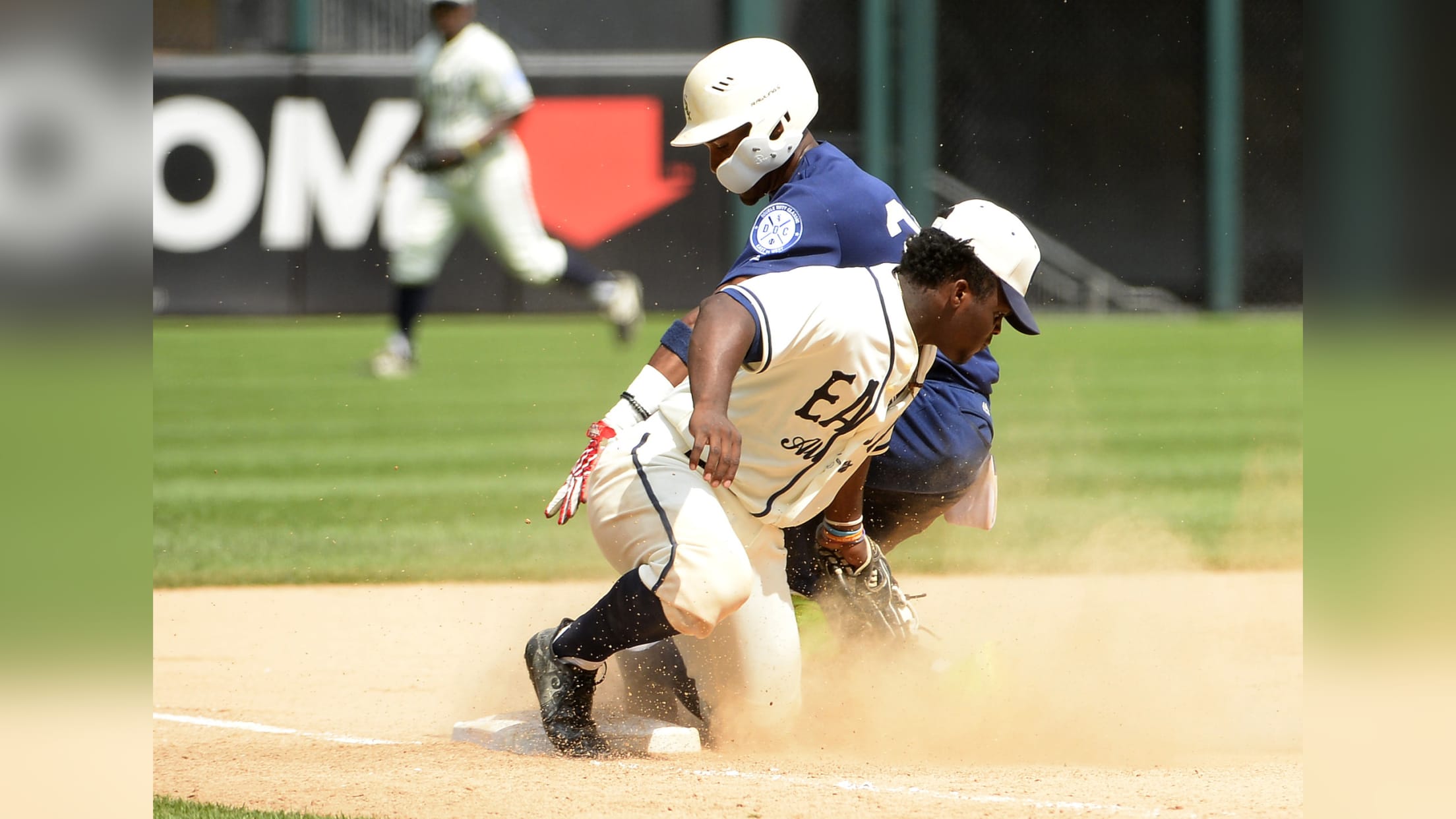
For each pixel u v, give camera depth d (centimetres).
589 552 2500
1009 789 1116
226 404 4219
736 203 6222
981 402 1555
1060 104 6706
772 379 1158
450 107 4784
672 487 1195
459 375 4831
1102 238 6762
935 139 6719
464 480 3128
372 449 3506
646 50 6325
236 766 1239
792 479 1223
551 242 5053
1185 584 2266
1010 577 2333
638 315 5325
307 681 1670
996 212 1187
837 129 6494
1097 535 2653
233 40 6147
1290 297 6744
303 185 6131
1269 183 6681
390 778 1165
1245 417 4116
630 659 1343
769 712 1286
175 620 2014
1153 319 6688
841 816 1038
